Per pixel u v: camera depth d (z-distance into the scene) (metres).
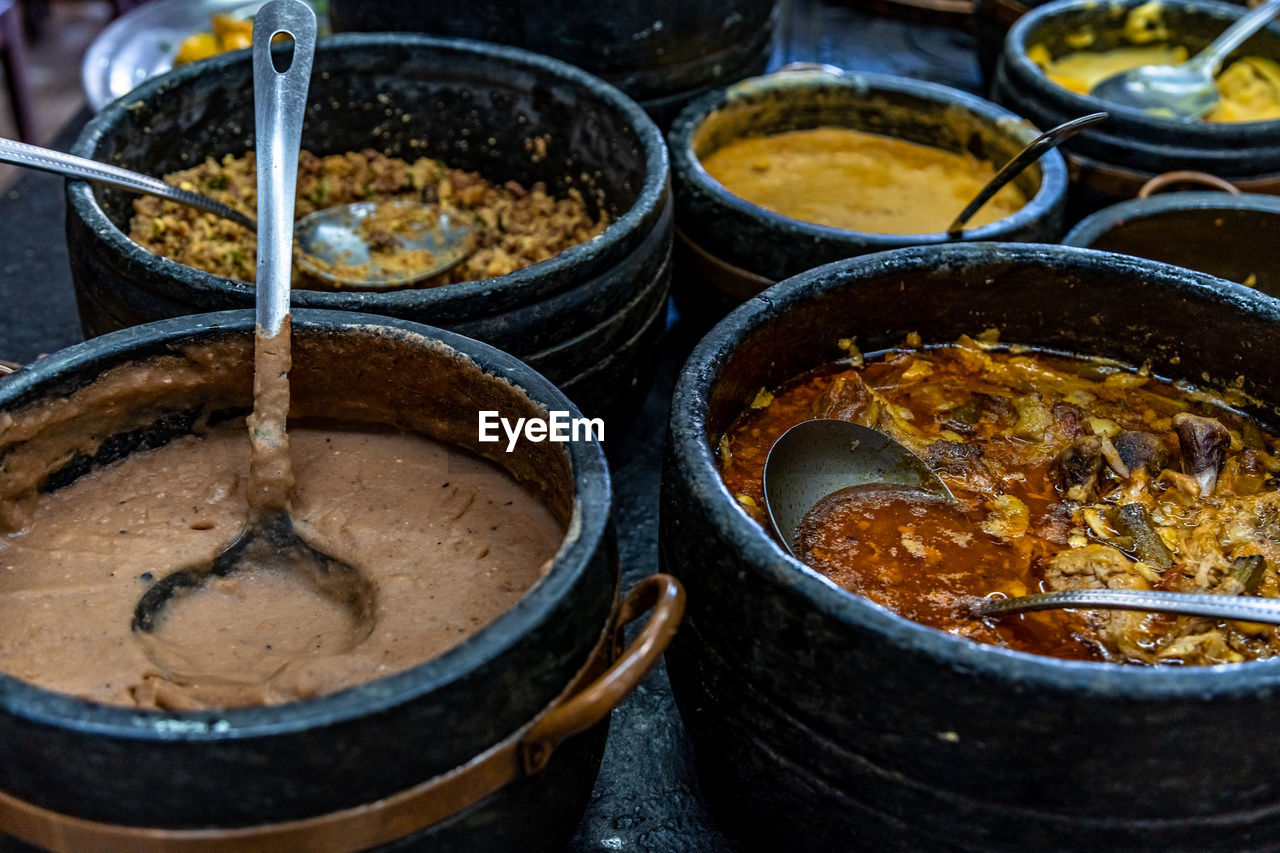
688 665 0.99
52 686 0.94
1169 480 1.05
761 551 0.94
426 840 0.90
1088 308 1.10
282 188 1.03
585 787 0.97
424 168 1.30
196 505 1.02
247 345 1.02
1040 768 0.91
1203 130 1.29
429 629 0.97
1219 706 0.86
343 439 1.05
